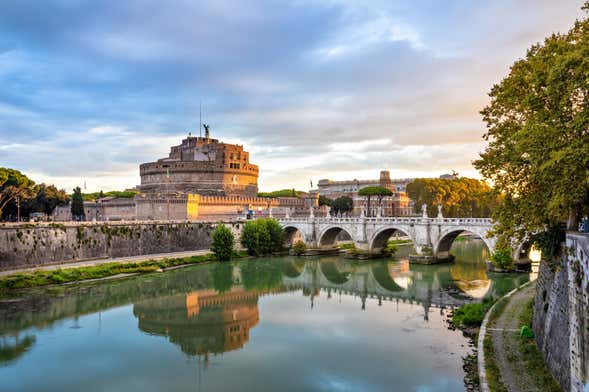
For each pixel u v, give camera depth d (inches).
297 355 1637.6
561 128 1150.3
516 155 1314.0
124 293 2709.2
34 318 2140.7
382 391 1326.3
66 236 3321.9
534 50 1396.4
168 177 6146.7
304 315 2194.9
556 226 1307.8
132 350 1721.2
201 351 1704.0
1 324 2041.1
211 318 2164.1
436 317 2058.3
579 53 1067.3
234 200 5861.2
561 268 1148.5
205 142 7514.8
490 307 1876.2
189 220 4842.5
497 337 1417.3
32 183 4023.1
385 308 2283.5
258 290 2849.4
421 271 3316.9
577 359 919.7
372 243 4099.4
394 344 1695.4
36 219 4579.2
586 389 865.5
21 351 1707.7
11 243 2950.3
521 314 1654.8
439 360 1504.7
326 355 1626.5
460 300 2395.4
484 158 1494.8
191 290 2839.6
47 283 2832.2
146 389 1384.1
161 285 2967.5
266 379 1443.2
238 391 1358.3
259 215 5871.1
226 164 6840.6
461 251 4672.7
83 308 2337.6
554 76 1124.5
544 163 1120.2
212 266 3769.7
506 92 1400.1
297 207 6604.3
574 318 945.5
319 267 3730.3
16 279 2748.5
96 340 1834.4
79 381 1439.5
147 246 3986.2
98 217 5920.3
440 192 5738.2
